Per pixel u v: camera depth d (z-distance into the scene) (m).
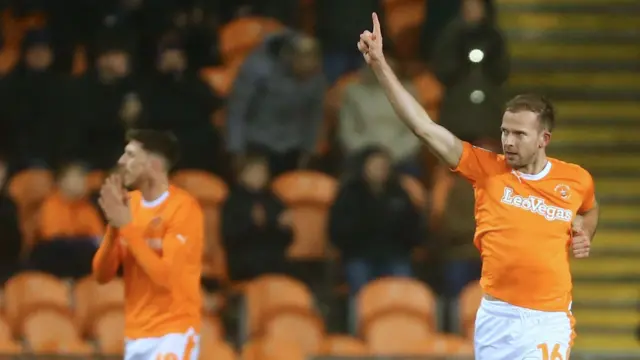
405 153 43.41
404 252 39.19
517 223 21.75
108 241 24.70
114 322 36.00
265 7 51.03
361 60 48.12
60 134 44.16
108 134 43.94
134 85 43.94
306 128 44.34
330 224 39.31
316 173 42.97
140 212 25.17
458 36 43.22
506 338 22.00
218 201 42.28
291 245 40.25
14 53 50.34
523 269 21.72
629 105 47.91
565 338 21.89
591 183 22.27
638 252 42.94
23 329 36.38
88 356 34.28
